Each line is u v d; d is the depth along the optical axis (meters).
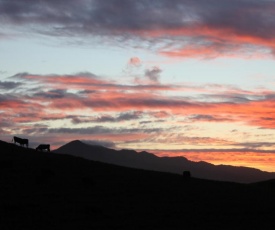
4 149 74.88
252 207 55.66
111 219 49.56
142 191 60.34
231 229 47.84
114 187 61.31
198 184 66.00
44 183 60.72
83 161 72.88
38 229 45.59
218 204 56.25
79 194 57.75
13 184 59.34
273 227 49.03
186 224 48.84
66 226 46.72
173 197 58.50
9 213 49.94
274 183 71.06
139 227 47.34
